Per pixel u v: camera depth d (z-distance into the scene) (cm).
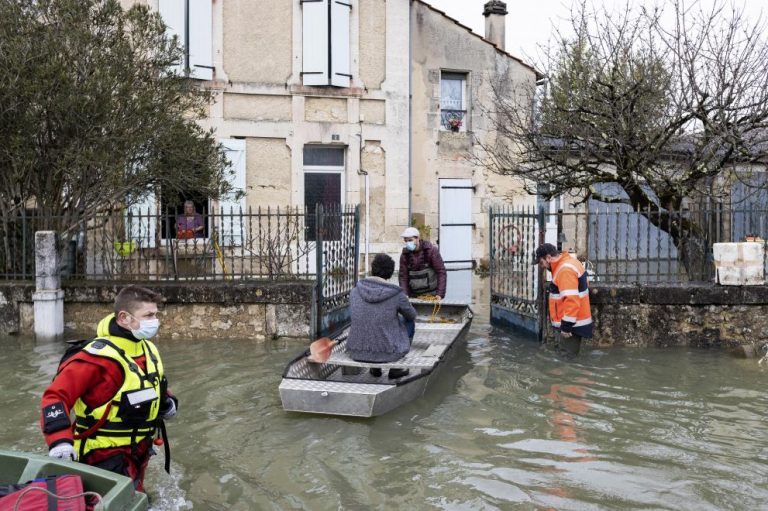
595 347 942
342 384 665
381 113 1697
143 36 1045
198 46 1516
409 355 777
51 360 853
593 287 943
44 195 1062
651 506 470
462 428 623
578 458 555
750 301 930
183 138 1089
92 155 959
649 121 1022
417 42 1859
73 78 967
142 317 397
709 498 483
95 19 1012
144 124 1013
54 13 979
